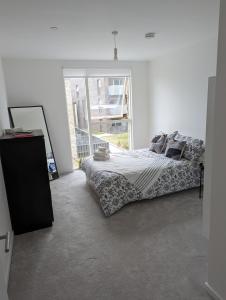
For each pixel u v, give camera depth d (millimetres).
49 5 2131
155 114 5387
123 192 3211
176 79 4508
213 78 1890
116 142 5707
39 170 2709
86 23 2652
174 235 2584
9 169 2582
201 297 1771
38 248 2463
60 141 4988
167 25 2848
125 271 2072
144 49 4152
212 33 3295
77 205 3436
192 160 3703
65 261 2240
